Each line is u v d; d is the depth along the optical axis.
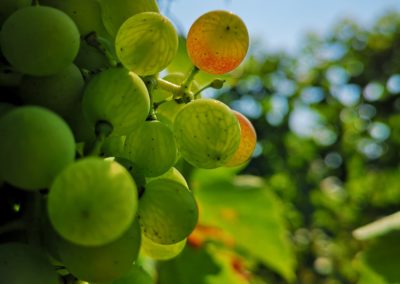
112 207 0.09
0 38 0.11
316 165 0.97
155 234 0.12
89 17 0.14
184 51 0.21
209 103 0.13
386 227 0.28
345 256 0.80
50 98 0.12
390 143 0.89
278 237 0.33
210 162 0.13
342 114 0.96
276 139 1.00
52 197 0.09
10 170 0.10
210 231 0.33
